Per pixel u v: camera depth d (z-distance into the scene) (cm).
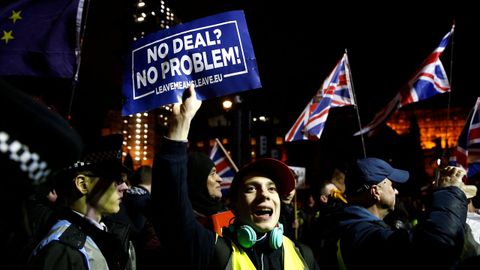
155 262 392
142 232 413
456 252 268
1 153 96
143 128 1947
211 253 252
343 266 305
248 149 929
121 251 279
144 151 1947
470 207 462
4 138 96
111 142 279
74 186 269
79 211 270
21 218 112
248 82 304
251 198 270
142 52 303
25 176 100
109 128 1820
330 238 333
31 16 335
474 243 351
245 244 259
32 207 299
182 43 299
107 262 266
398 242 276
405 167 1820
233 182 285
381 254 282
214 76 299
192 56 299
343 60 740
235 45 306
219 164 681
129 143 1936
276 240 267
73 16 336
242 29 309
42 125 99
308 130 730
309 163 2381
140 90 299
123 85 303
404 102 694
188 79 296
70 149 106
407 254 271
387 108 736
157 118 1969
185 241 240
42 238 245
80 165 267
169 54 298
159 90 295
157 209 237
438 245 262
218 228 406
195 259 244
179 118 241
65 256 232
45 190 314
